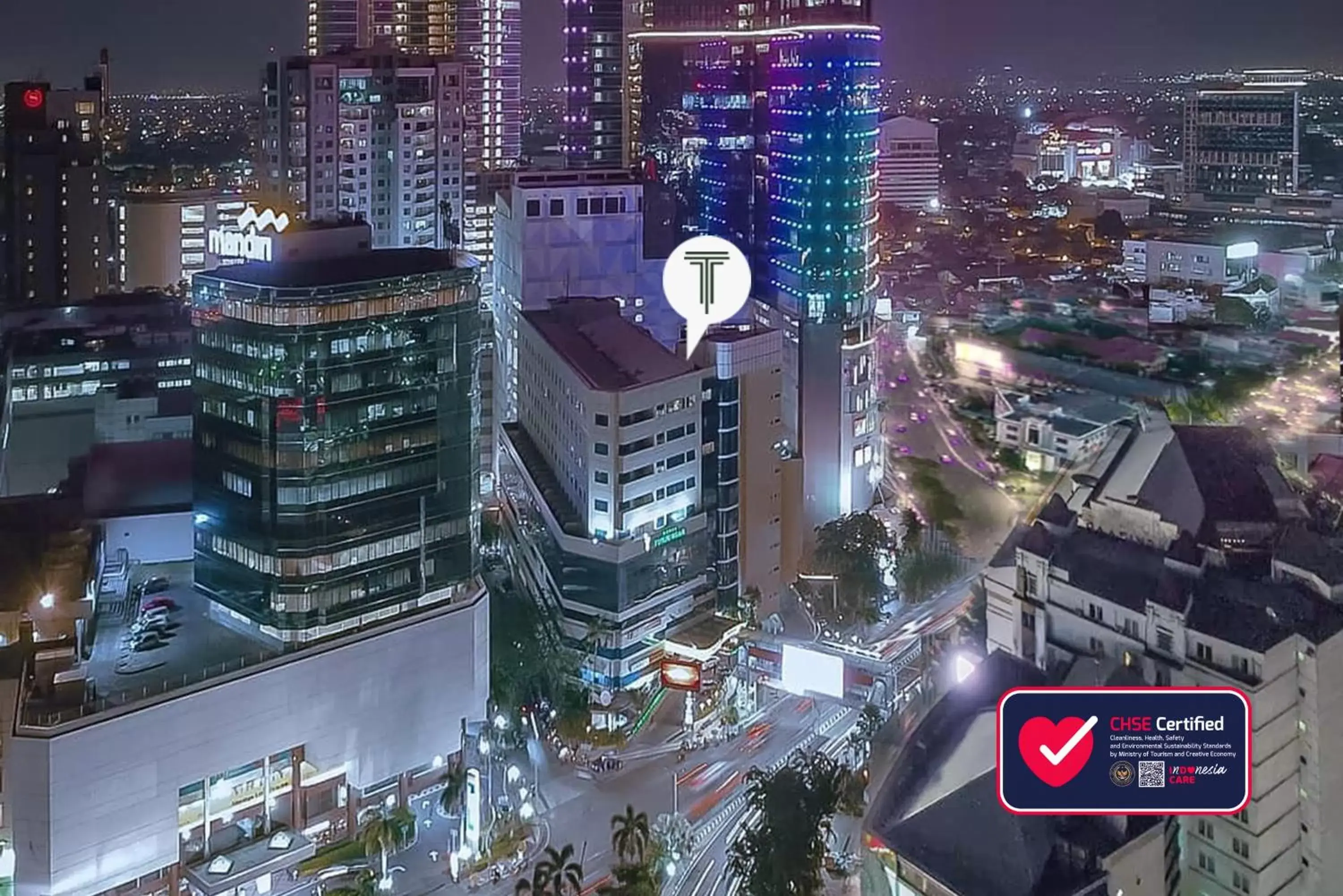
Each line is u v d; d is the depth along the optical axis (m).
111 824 136.75
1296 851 104.62
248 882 144.25
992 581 134.88
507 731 175.62
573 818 163.62
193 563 174.12
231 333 156.88
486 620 176.00
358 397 158.88
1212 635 105.94
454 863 151.38
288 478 154.75
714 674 197.88
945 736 118.94
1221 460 123.94
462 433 171.12
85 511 176.12
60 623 147.62
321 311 153.25
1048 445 178.00
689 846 153.62
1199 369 175.25
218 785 149.12
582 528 197.25
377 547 163.00
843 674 157.25
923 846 107.25
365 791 161.00
